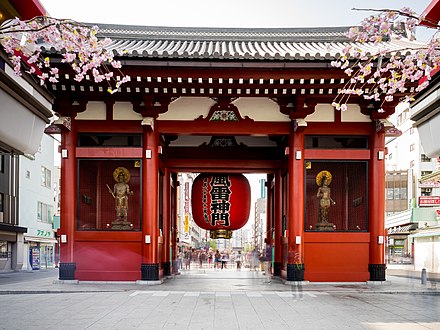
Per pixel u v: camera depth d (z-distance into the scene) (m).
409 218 48.78
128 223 19.62
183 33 25.97
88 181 20.27
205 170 24.03
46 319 10.99
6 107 8.74
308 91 18.36
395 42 21.58
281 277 21.72
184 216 78.19
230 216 21.66
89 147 19.27
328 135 19.67
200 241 138.50
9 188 45.41
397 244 60.00
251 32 26.25
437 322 10.88
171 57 16.70
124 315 11.59
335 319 11.22
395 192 59.72
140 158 19.27
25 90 9.20
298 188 19.00
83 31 10.01
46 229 57.66
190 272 30.11
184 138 24.02
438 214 40.47
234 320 11.02
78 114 19.50
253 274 27.25
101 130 19.44
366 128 19.55
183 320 10.98
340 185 20.50
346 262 19.12
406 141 60.94
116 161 20.39
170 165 23.64
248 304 13.58
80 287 17.34
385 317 11.52
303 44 24.73
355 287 17.86
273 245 24.56
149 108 18.98
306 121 19.50
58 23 9.24
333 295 15.73
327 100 19.08
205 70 17.16
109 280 18.89
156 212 19.22
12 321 10.73
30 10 9.62
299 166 19.06
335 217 20.42
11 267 46.38
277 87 18.08
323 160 19.34
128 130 19.44
